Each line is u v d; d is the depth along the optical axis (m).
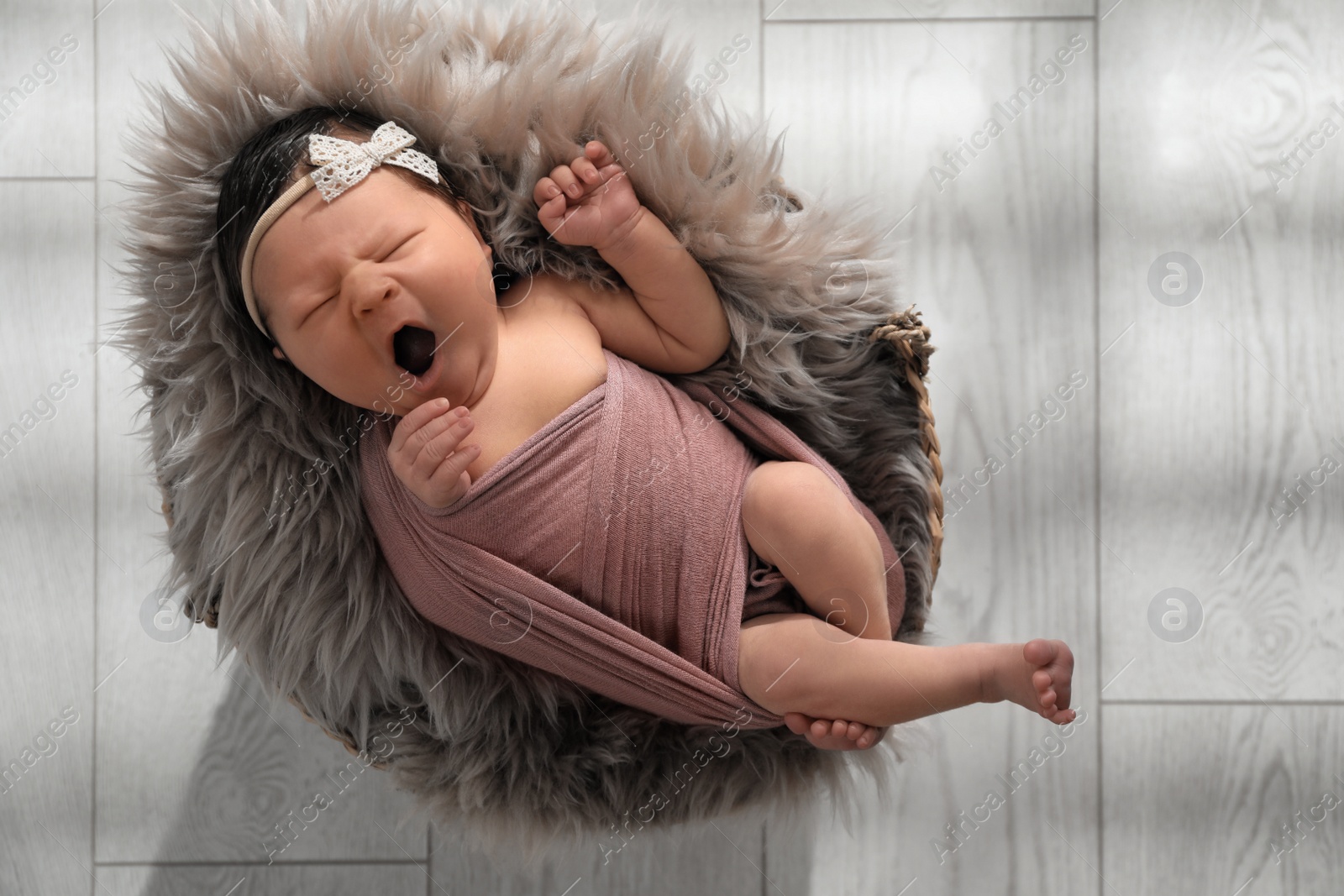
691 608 0.80
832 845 1.09
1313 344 1.11
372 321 0.71
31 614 1.08
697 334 0.83
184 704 1.09
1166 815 1.09
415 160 0.75
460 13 0.82
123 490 1.10
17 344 1.10
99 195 1.10
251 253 0.71
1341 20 1.13
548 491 0.77
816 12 1.12
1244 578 1.10
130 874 1.07
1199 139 1.12
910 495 0.90
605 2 1.10
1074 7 1.12
